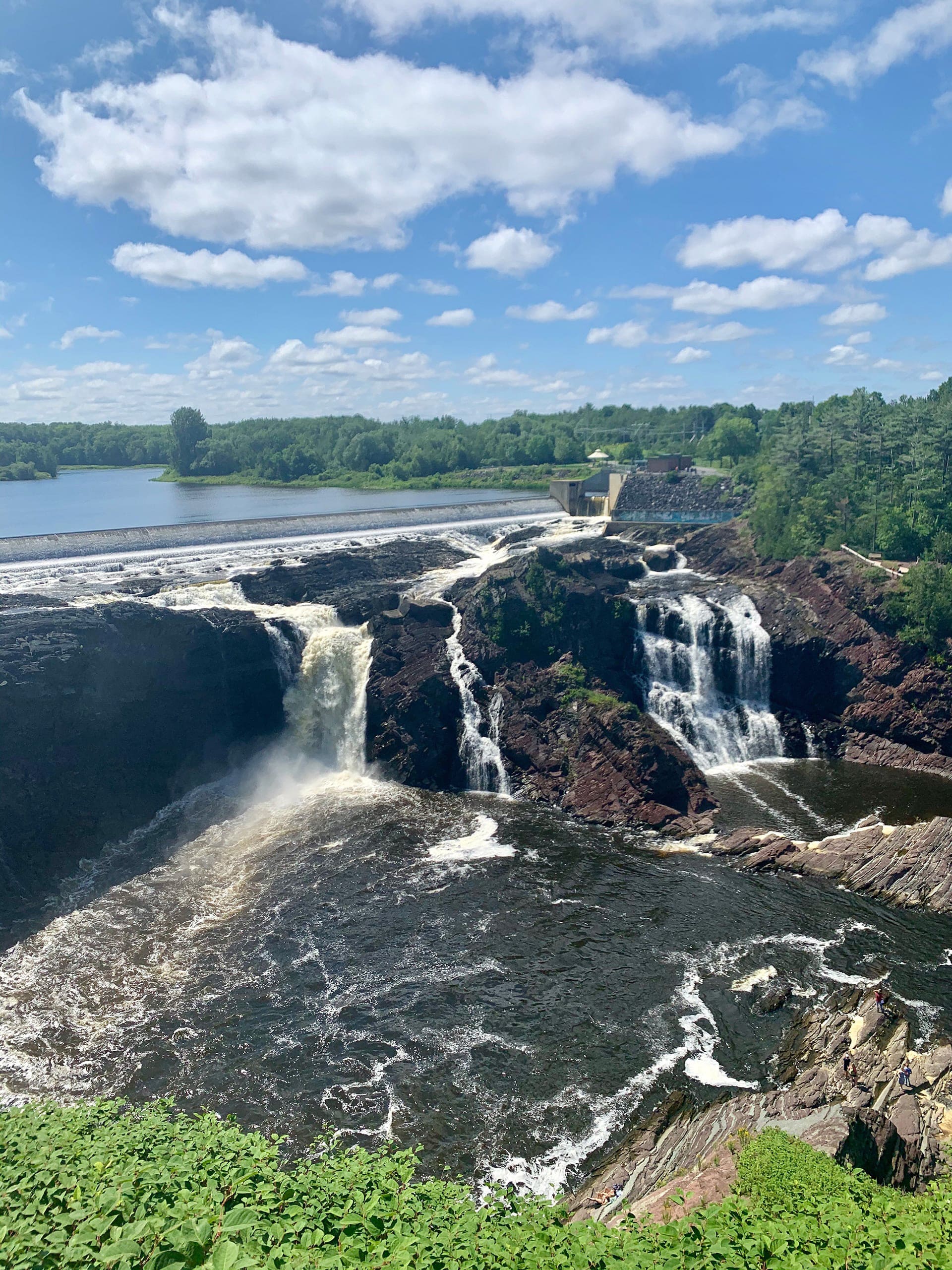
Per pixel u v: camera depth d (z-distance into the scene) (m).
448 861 64.81
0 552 97.88
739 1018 47.41
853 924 55.97
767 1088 42.28
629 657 93.12
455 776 81.06
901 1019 45.62
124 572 96.12
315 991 50.03
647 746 75.00
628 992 49.62
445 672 85.00
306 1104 41.72
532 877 62.34
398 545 117.94
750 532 113.00
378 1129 40.28
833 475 117.12
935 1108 39.66
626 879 61.97
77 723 69.31
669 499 137.88
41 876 61.78
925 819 69.81
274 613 88.62
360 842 67.94
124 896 60.22
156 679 76.12
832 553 100.62
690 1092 42.19
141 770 73.56
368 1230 21.83
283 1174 24.59
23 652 67.94
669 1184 34.34
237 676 81.81
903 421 119.75
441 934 55.38
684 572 110.94
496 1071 43.88
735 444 195.25
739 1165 33.28
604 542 118.75
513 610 90.94
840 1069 42.28
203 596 90.19
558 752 79.50
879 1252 23.02
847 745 86.06
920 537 99.44
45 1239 19.92
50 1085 42.91
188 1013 48.31
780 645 90.19
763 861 63.19
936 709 83.75
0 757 63.59
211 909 58.56
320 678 85.12
